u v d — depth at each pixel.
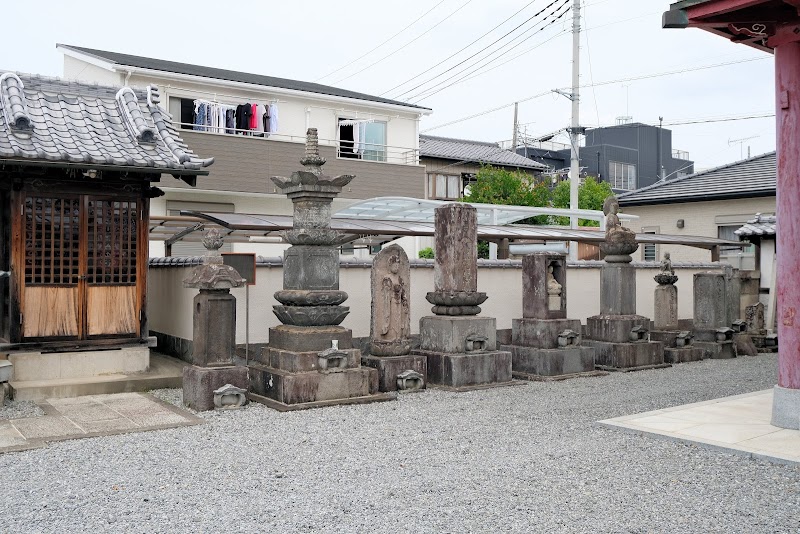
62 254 9.78
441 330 10.73
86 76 20.17
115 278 10.20
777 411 7.60
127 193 10.25
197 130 20.06
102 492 5.44
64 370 9.76
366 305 11.82
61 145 9.37
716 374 12.34
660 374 12.34
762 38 7.80
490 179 28.52
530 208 17.31
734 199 22.20
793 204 7.53
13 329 9.45
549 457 6.52
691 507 5.14
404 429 7.68
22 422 7.80
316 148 9.40
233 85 20.59
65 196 9.79
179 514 4.96
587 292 15.17
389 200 16.30
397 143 24.77
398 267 10.41
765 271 17.62
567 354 11.77
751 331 16.42
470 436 7.37
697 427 7.54
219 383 8.69
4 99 9.84
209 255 8.96
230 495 5.38
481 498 5.32
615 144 45.41
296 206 9.51
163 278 12.52
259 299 10.77
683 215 23.73
